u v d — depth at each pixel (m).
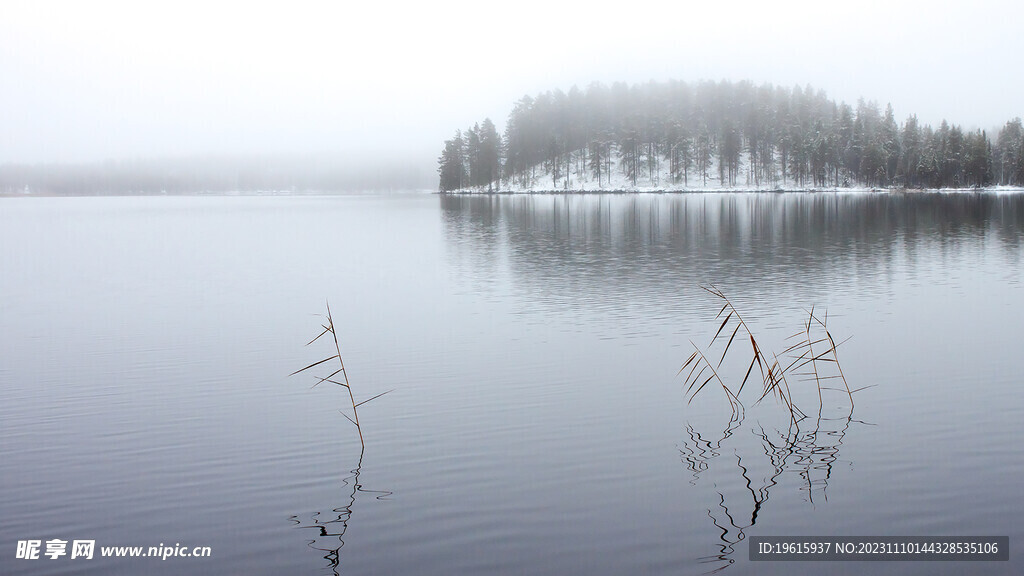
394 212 93.25
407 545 8.71
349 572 8.16
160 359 18.00
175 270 35.75
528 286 27.91
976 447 11.23
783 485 10.08
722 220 61.50
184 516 9.59
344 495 10.06
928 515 9.21
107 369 17.09
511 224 63.12
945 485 9.98
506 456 11.27
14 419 13.51
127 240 54.38
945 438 11.64
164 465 11.25
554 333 19.66
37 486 10.58
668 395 14.16
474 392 14.57
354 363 17.16
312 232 59.22
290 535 9.01
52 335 20.98
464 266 34.75
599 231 52.94
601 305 23.47
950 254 35.09
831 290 25.22
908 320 20.14
